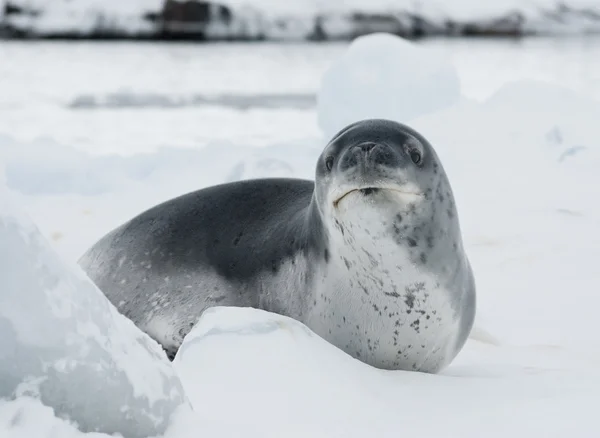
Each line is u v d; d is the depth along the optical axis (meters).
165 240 17.27
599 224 24.91
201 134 52.41
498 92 35.81
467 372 13.95
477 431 9.71
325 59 151.38
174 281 16.66
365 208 12.16
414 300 13.15
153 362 8.98
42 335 8.03
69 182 31.27
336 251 13.32
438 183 13.03
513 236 24.16
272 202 16.73
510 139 31.97
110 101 76.62
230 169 30.88
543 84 35.84
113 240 18.17
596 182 28.34
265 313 12.56
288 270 14.94
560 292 19.83
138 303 16.92
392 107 38.09
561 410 10.23
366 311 13.42
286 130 54.09
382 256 12.71
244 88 91.81
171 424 8.88
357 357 13.82
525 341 16.97
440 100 38.44
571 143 31.31
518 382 11.85
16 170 31.45
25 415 7.77
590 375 12.45
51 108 70.12
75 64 134.75
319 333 14.14
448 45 192.88
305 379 11.02
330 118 38.94
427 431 9.76
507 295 19.73
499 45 194.12
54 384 8.04
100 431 8.29
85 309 8.45
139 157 34.22
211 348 11.60
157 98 79.62
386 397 10.91
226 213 17.02
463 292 13.87
